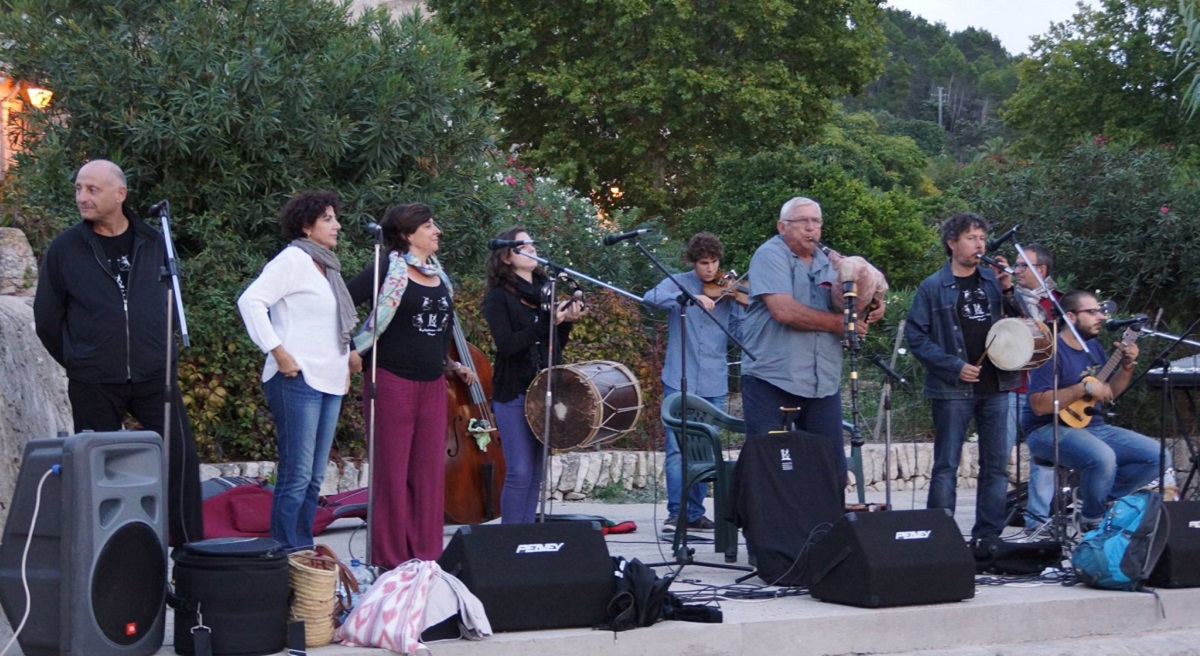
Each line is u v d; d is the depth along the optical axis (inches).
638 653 174.6
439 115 361.4
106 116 323.3
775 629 183.3
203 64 328.8
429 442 207.8
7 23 334.3
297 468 195.6
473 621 167.6
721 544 238.5
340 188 351.3
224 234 329.7
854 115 1343.5
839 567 196.9
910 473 395.5
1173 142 859.4
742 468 218.7
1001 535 263.7
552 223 427.2
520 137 751.7
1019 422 259.6
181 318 166.9
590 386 224.5
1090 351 270.1
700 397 279.0
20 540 152.7
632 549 257.3
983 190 492.4
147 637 153.9
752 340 228.5
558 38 722.8
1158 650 203.3
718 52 735.7
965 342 238.8
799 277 225.5
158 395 188.1
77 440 148.4
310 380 194.4
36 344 224.1
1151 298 468.8
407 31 371.2
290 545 196.4
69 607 146.6
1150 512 215.9
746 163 565.3
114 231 186.7
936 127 2388.0
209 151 325.4
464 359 254.8
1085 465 257.4
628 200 754.2
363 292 206.8
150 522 154.7
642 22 696.4
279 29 348.8
